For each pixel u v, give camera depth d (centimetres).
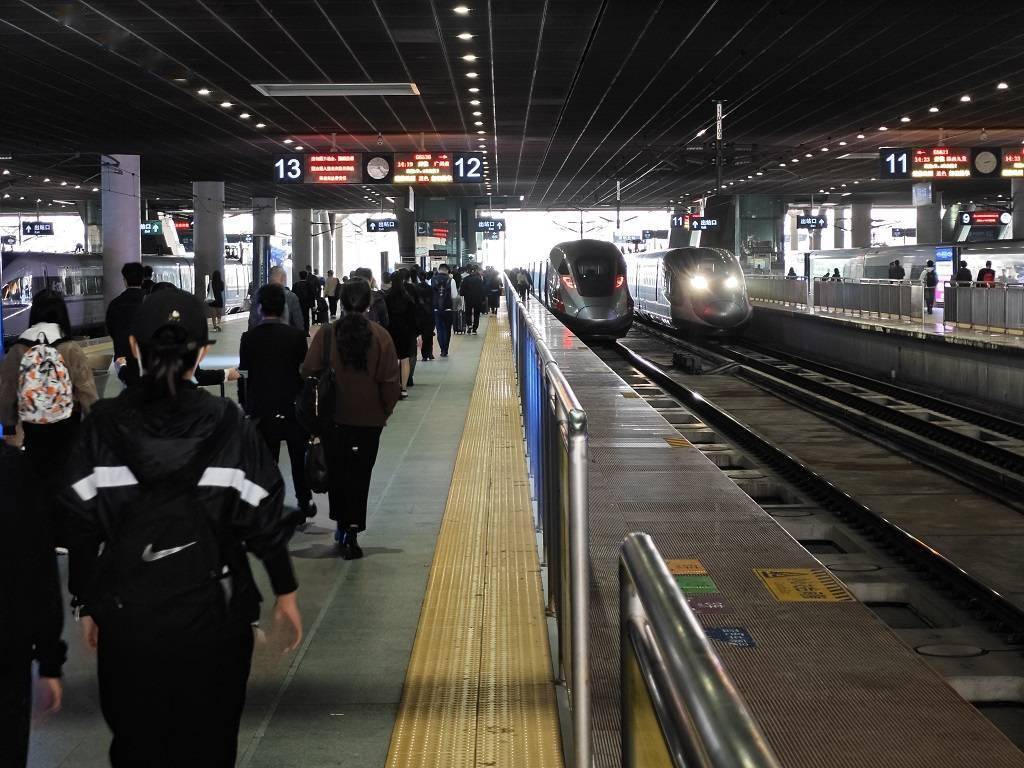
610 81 2420
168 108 2752
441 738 405
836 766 363
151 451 265
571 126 3184
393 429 1171
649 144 3666
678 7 1742
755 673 449
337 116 2908
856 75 2392
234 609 271
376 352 654
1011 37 2014
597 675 459
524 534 714
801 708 412
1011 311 1969
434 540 706
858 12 1800
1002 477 1187
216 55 2081
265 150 3628
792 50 2106
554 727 414
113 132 3203
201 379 710
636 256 4159
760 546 647
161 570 263
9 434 632
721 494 793
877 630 497
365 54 2083
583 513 360
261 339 724
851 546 908
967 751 374
